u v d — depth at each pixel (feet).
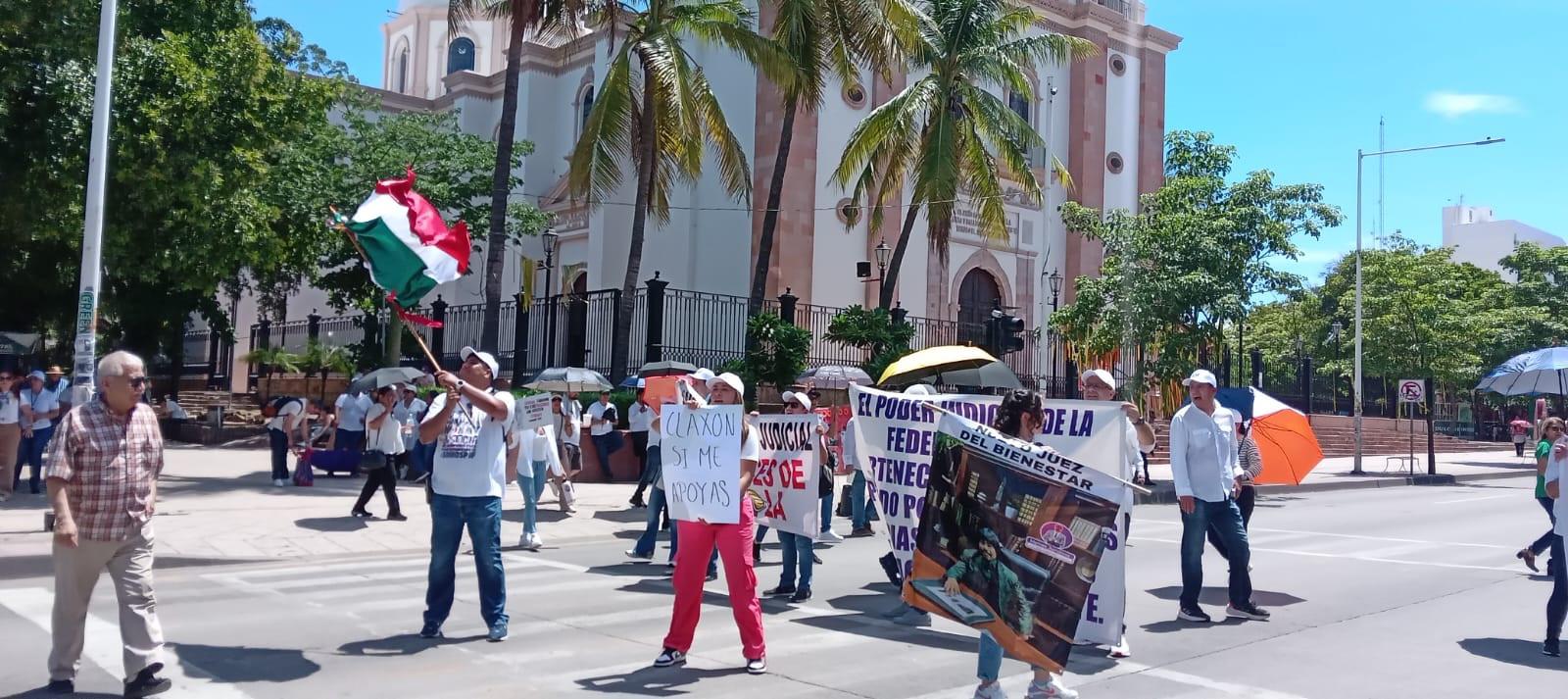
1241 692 21.42
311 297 133.69
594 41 109.81
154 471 19.60
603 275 98.84
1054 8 107.65
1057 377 98.99
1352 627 27.94
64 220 50.08
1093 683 21.90
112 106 48.83
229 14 66.08
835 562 38.01
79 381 35.35
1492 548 45.29
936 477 19.45
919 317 92.43
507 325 91.40
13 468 48.24
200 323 126.62
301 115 61.82
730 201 93.35
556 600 29.66
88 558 18.86
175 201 53.16
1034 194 79.46
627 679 21.20
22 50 47.14
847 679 21.63
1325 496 75.56
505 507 51.13
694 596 22.17
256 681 20.51
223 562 35.35
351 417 59.06
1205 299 71.20
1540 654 25.26
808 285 90.07
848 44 70.69
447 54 148.36
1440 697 21.34
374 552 38.47
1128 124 113.19
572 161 68.13
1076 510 18.97
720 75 95.96
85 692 19.60
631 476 65.46
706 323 83.35
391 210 24.34
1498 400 166.71
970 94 76.07
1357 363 92.53
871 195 90.48
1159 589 33.27
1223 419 28.58
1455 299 148.05
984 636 19.10
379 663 22.08
